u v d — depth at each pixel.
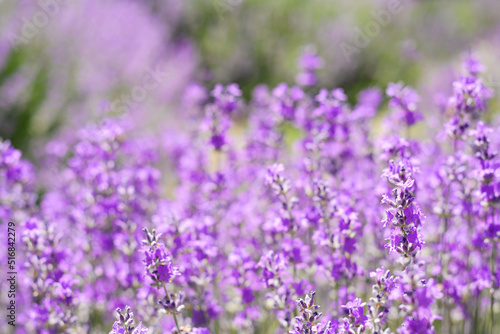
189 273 3.87
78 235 4.95
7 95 8.19
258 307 4.34
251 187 5.54
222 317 4.59
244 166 5.85
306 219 3.89
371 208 4.43
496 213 3.83
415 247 2.79
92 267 4.70
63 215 5.62
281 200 3.86
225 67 11.81
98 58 8.92
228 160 5.86
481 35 11.98
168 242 3.88
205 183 5.23
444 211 4.08
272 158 5.56
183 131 7.40
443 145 5.51
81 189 5.38
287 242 3.90
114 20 9.57
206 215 4.66
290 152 6.14
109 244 4.72
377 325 2.86
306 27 12.25
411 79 11.19
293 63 11.66
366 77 11.47
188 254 3.95
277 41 12.12
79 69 8.73
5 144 4.79
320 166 4.77
